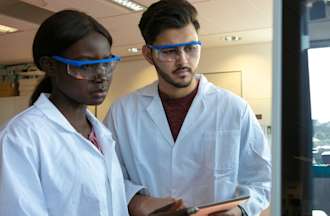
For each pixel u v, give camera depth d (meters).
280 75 0.62
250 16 4.16
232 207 1.03
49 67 0.95
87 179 0.94
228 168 1.25
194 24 1.17
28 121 0.91
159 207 1.11
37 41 0.95
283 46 0.62
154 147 1.30
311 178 0.61
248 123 1.28
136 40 5.21
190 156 1.28
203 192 1.26
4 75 6.89
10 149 0.84
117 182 1.08
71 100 0.99
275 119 0.62
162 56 1.15
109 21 4.32
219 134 1.27
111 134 1.21
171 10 1.12
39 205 0.85
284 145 0.61
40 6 3.83
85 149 0.99
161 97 1.34
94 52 0.92
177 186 1.27
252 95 5.42
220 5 3.79
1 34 4.86
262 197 1.20
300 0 0.63
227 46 5.62
